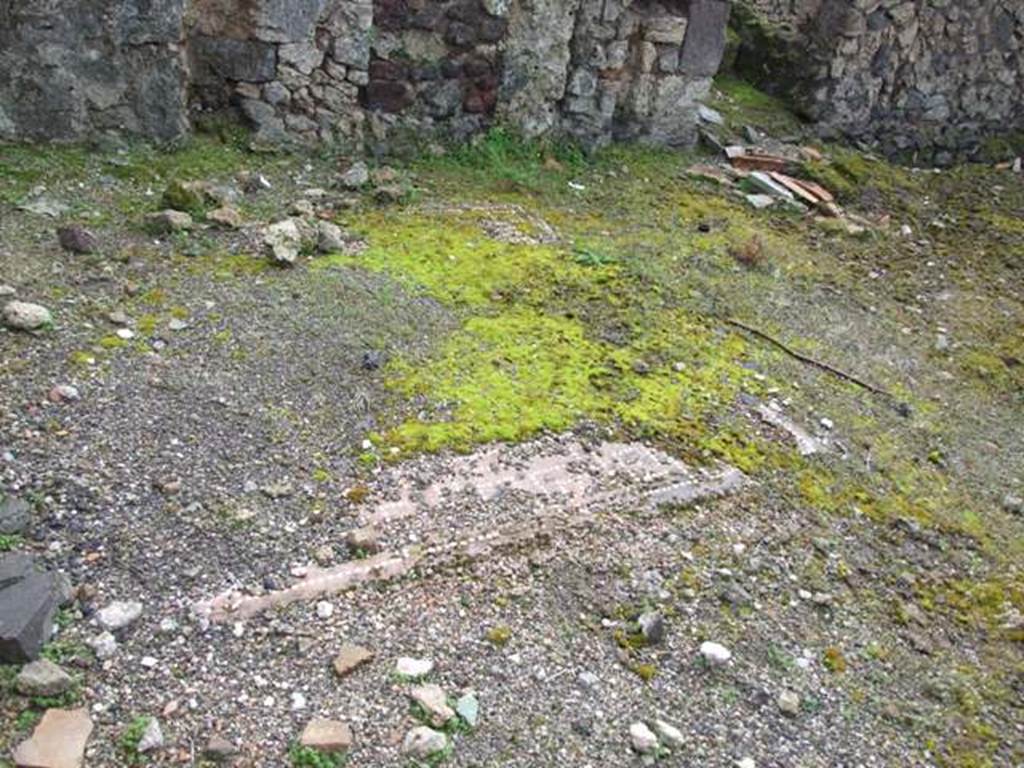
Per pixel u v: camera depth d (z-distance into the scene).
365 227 4.74
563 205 5.56
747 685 2.78
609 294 4.57
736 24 8.03
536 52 5.82
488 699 2.55
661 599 2.99
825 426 4.04
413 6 5.39
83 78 4.72
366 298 4.10
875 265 5.76
